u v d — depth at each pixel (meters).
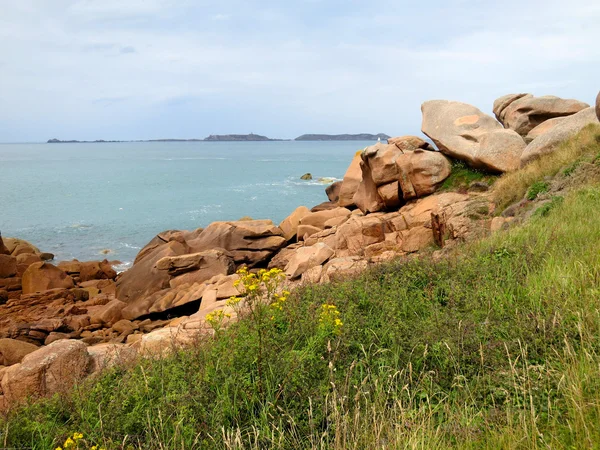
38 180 86.81
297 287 8.72
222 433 3.87
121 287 22.56
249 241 24.69
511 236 9.50
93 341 16.67
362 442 3.77
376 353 5.22
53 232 40.16
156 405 4.48
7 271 25.08
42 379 7.14
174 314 19.20
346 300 6.89
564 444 3.32
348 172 27.34
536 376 4.33
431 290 7.20
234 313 9.97
